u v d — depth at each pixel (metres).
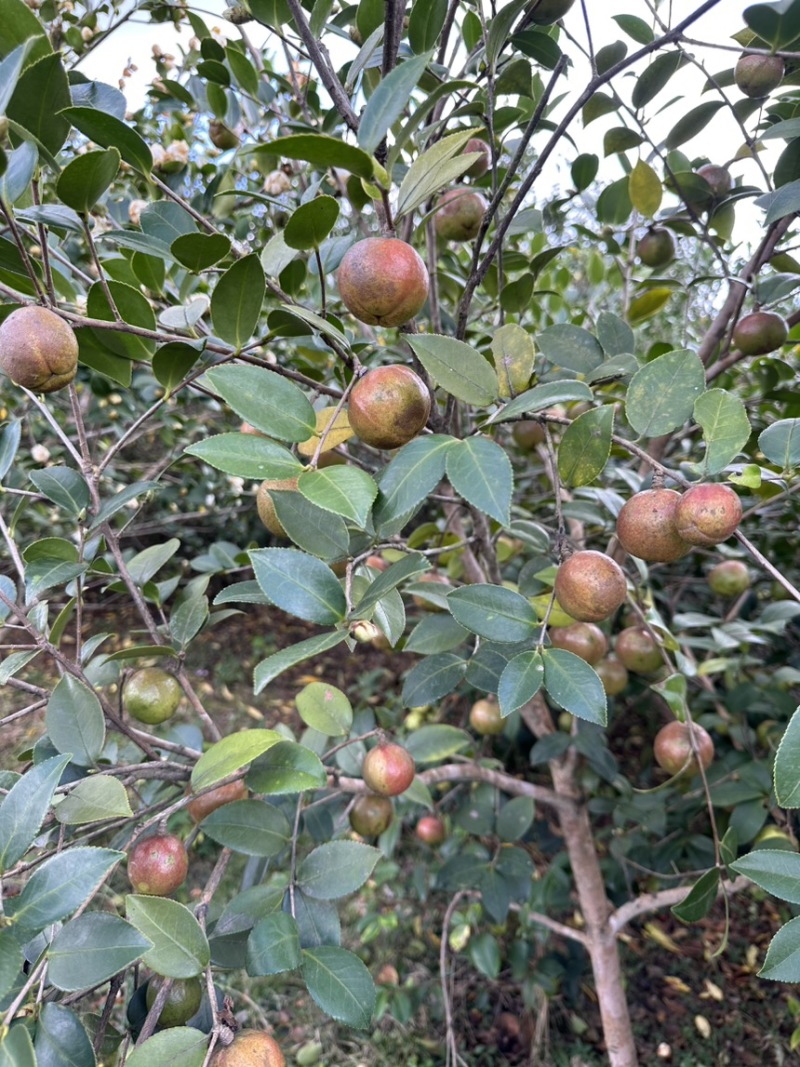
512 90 1.37
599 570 0.92
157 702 1.23
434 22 1.16
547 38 1.21
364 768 1.41
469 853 2.23
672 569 3.11
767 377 1.90
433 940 2.96
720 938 3.06
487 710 2.04
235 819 1.16
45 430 3.67
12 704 4.20
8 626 1.10
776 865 0.79
